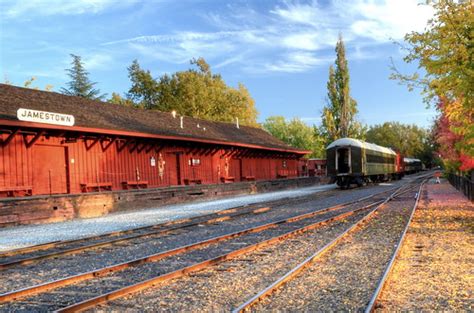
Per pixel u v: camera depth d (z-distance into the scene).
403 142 132.75
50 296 6.59
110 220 18.25
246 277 7.48
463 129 12.95
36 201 17.92
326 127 60.59
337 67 60.44
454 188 32.84
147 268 8.44
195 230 14.04
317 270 7.85
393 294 6.24
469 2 11.12
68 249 10.89
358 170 37.84
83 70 59.38
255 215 18.17
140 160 28.19
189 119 39.69
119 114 29.52
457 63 11.32
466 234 11.47
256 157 44.00
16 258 10.13
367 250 9.67
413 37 11.69
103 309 5.83
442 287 6.53
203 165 35.12
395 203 21.19
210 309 5.81
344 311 5.59
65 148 22.95
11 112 20.05
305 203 23.23
